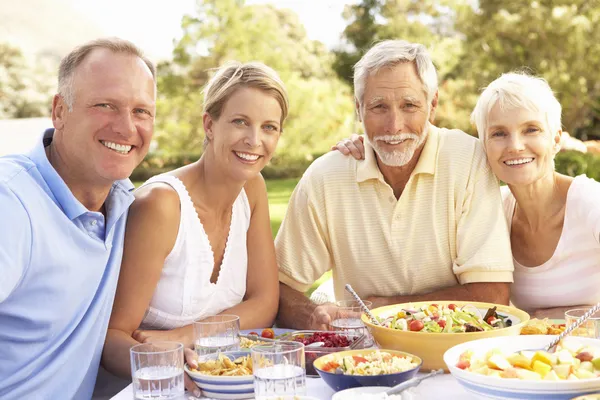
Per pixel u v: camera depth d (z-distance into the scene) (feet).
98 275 7.57
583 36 37.70
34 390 7.21
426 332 6.98
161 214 8.41
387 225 9.95
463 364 6.23
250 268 9.46
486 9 39.52
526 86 9.27
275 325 10.02
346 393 6.07
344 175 10.12
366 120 9.64
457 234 9.73
